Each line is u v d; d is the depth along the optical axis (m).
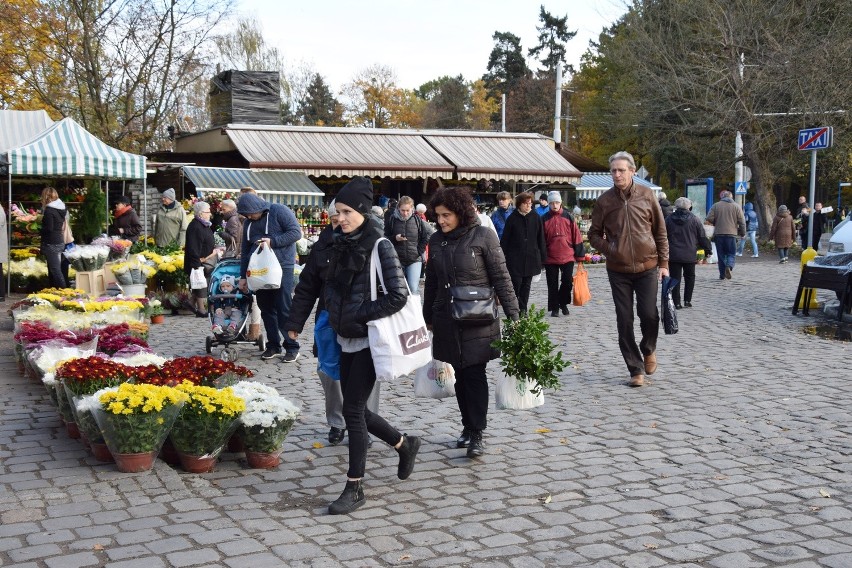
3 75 28.89
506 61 97.88
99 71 28.73
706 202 31.47
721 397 7.96
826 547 4.39
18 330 8.80
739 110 32.72
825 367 9.44
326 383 6.24
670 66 33.50
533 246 12.84
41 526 4.53
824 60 31.52
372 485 5.43
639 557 4.26
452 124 87.88
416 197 27.41
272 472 5.67
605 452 6.19
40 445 6.15
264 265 9.09
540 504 5.07
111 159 16.19
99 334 8.12
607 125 54.38
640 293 8.48
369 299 4.93
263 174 22.45
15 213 17.55
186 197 22.98
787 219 25.41
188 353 10.29
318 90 90.94
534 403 6.34
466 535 4.55
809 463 5.91
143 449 5.43
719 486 5.41
